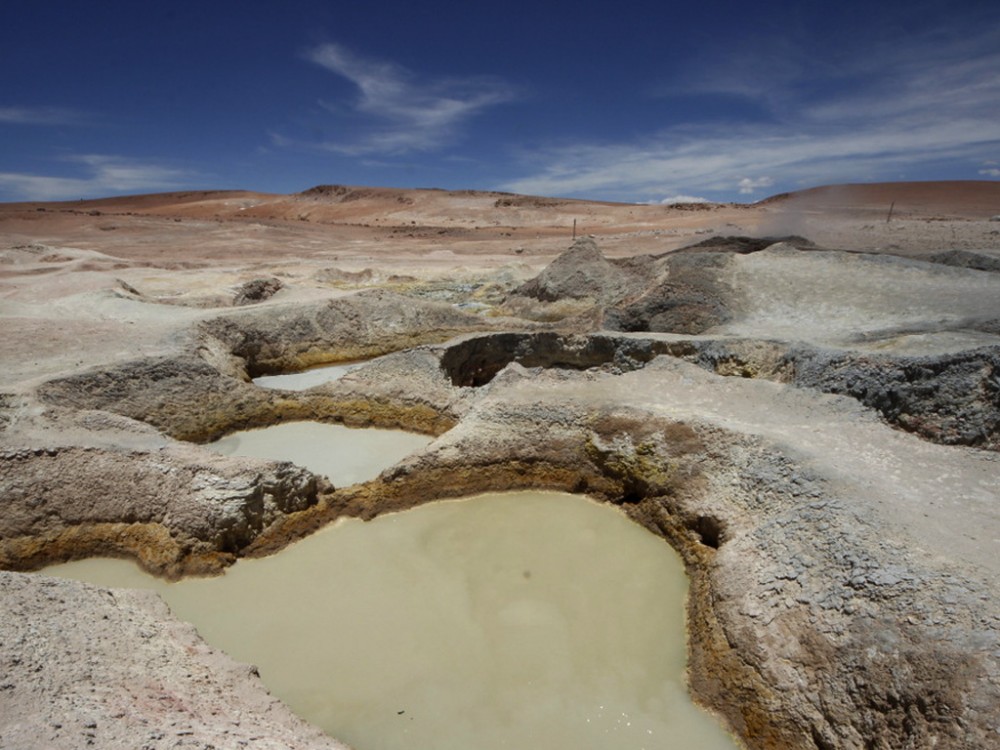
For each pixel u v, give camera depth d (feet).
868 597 28.66
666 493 44.45
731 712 29.78
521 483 49.73
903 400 48.44
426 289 127.54
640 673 32.76
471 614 36.94
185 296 104.73
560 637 35.14
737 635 31.83
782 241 109.09
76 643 26.32
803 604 30.68
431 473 48.96
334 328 90.22
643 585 39.32
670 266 88.02
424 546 43.37
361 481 51.80
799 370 56.54
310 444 59.06
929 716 23.63
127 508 43.09
